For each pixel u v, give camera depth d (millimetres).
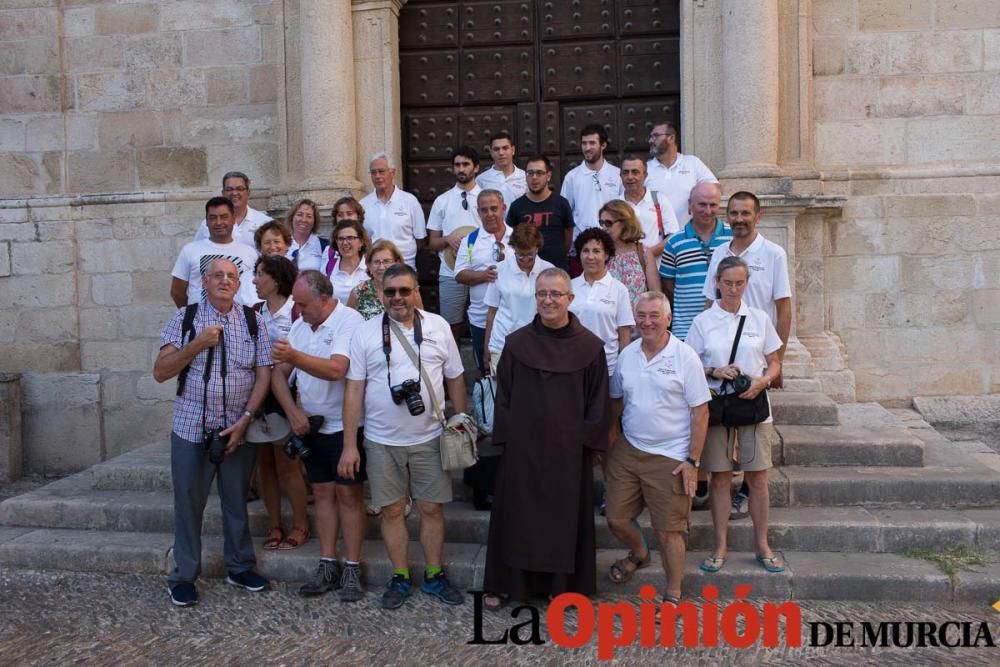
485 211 6160
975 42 7305
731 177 7152
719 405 4883
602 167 6691
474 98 8188
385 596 4984
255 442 5207
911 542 5227
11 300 8570
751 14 7125
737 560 5141
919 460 5863
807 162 7367
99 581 5500
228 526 5238
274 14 8078
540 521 4727
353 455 4934
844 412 6832
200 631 4770
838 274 7434
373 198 6996
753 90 7148
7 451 8352
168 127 8367
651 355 4762
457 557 5320
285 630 4742
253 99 8227
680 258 5746
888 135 7402
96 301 8477
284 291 5531
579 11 8039
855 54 7414
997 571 4934
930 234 7344
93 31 8430
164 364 5004
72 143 8508
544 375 4797
